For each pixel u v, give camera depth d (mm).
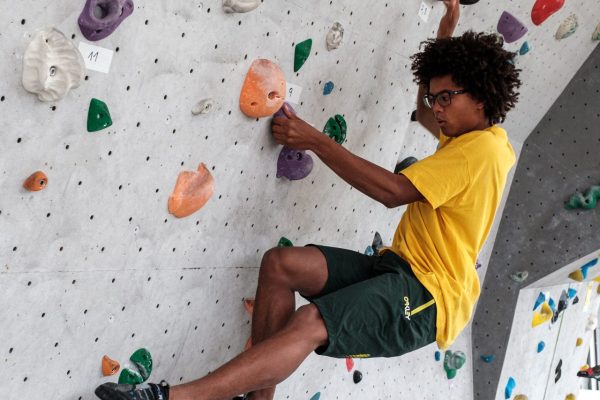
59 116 1726
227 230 2385
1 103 1604
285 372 1996
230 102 2148
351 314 2094
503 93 2236
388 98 2850
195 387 1878
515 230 4168
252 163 2340
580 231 4023
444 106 2254
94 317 2049
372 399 3639
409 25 2740
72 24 1666
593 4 3477
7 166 1671
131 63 1823
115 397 1779
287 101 2352
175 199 2115
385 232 3299
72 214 1865
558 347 5301
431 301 2248
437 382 4125
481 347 4344
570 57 3754
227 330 2586
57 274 1894
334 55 2463
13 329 1838
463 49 2166
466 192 2227
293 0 2174
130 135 1913
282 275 2264
